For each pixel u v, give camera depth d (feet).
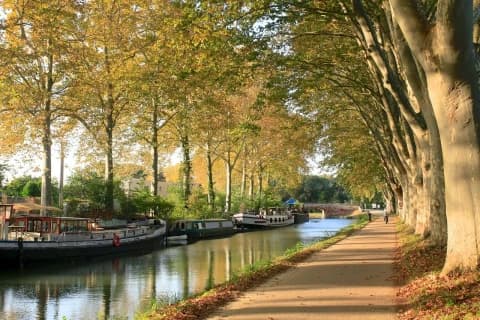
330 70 92.53
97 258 111.14
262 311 37.42
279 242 153.28
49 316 55.01
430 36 37.68
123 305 60.18
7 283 77.15
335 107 122.83
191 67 70.33
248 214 222.69
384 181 235.81
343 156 178.91
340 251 84.12
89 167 151.43
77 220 113.39
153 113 155.53
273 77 84.28
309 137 154.51
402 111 65.77
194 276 82.58
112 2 130.41
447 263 39.88
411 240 87.30
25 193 214.48
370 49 61.36
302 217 300.20
